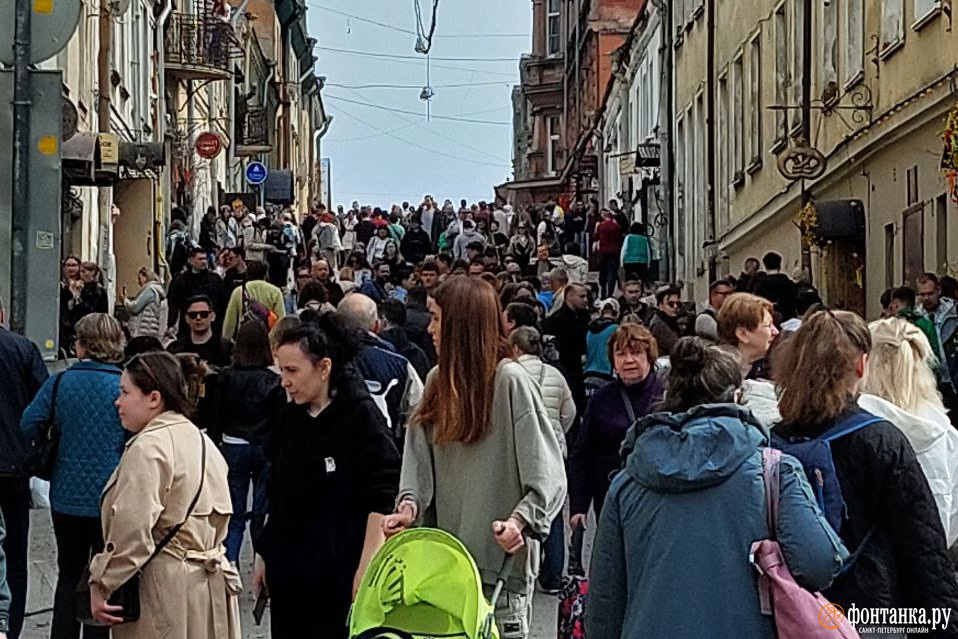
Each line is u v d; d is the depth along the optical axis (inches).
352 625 285.4
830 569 240.5
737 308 406.3
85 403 399.5
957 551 294.2
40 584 513.3
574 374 831.7
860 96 994.7
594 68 2997.0
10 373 420.2
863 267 1061.1
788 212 1245.7
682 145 1829.5
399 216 2472.9
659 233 1929.1
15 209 422.6
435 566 285.1
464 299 312.7
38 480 528.4
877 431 258.2
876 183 983.6
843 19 1051.3
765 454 246.8
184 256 1424.7
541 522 304.7
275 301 796.6
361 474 329.7
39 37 424.2
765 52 1327.5
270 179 2908.5
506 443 311.1
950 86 800.9
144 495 326.3
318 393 333.4
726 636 240.1
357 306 508.1
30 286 424.5
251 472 510.3
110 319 409.7
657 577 244.2
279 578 331.6
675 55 1867.6
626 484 253.4
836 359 262.8
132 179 1536.7
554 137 3863.2
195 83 2228.1
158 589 328.8
